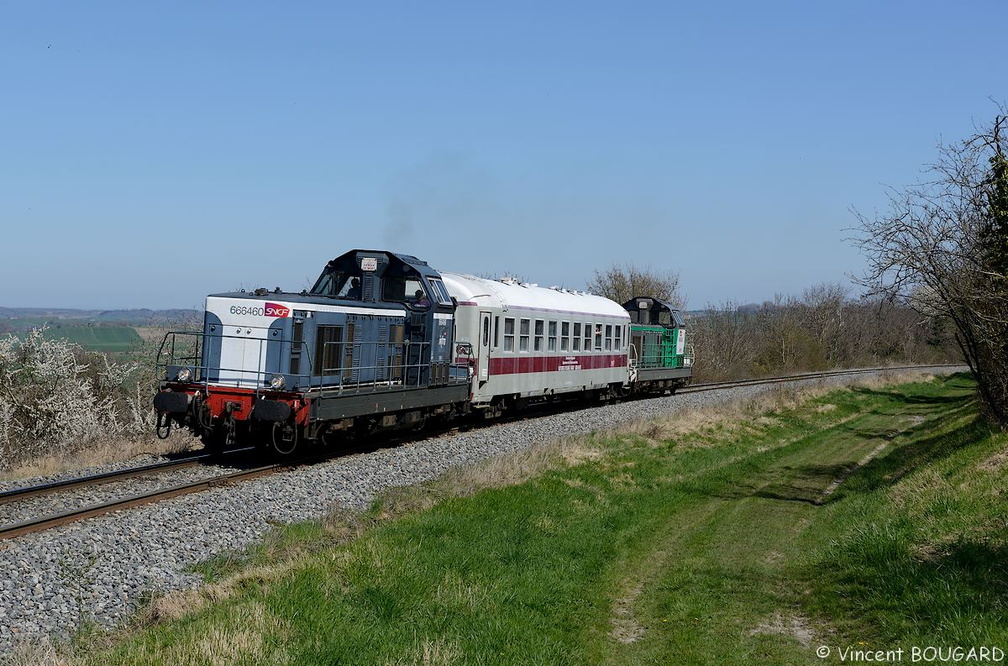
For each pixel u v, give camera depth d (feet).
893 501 46.52
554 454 59.62
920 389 147.13
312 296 55.93
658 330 119.65
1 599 27.30
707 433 80.74
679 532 46.37
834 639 28.91
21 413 94.22
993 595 27.76
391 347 62.08
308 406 50.49
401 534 37.68
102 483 45.14
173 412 51.21
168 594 29.68
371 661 24.94
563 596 33.99
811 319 245.45
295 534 37.63
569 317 91.15
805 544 43.42
